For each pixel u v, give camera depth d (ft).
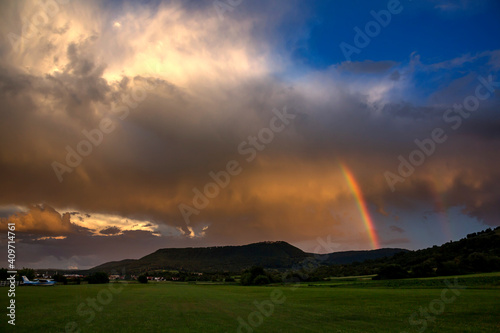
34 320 126.11
